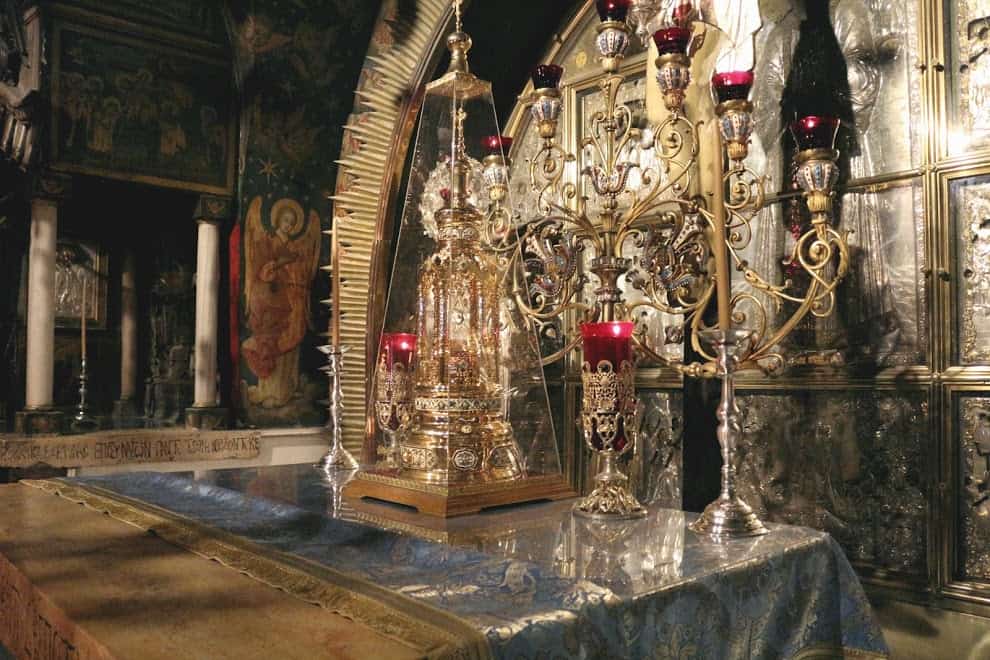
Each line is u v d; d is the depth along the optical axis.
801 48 2.19
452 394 1.59
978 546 1.82
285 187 3.68
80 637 0.89
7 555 1.27
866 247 2.04
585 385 1.53
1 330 4.16
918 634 1.89
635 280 2.21
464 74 1.78
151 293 4.52
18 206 3.90
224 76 3.79
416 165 1.78
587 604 0.95
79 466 3.26
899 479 1.95
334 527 1.40
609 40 1.75
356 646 0.83
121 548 1.32
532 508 1.59
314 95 3.57
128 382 4.46
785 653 1.26
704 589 1.11
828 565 1.37
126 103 3.49
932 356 1.89
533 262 2.76
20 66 3.40
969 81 1.89
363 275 3.10
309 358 3.76
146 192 3.71
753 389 2.24
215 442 3.49
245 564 1.18
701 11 2.05
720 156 1.45
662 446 2.47
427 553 1.21
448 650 0.80
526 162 2.99
